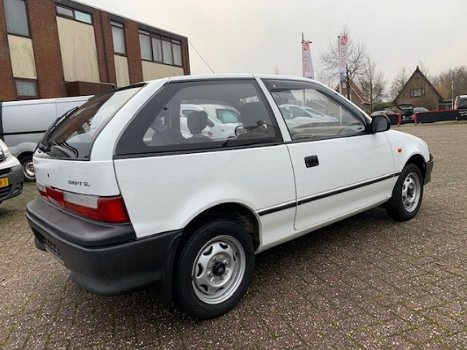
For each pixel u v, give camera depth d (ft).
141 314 8.94
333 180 10.80
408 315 8.13
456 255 10.91
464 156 30.58
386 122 12.09
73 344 7.94
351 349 7.19
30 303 9.73
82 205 7.50
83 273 7.34
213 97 8.94
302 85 11.02
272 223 9.52
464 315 8.01
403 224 13.76
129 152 7.32
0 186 17.31
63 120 10.21
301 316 8.37
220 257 8.61
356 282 9.71
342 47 68.28
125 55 58.44
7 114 30.50
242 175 8.71
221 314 8.59
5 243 14.57
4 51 42.14
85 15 52.29
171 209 7.70
